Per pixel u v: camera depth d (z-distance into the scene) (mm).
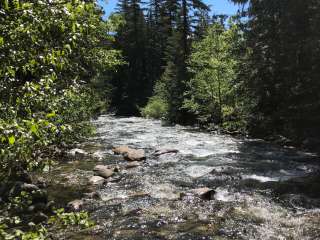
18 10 4113
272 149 20234
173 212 10281
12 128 3721
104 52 16422
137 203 11094
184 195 11781
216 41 33656
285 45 22484
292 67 22250
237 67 26281
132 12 62750
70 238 8461
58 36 4535
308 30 22250
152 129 31656
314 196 11500
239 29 25984
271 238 8461
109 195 12023
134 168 15969
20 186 10320
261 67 23734
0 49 4234
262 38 24344
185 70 40281
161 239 8461
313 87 21438
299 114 21797
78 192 12352
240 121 27969
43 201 10719
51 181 13555
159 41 64500
